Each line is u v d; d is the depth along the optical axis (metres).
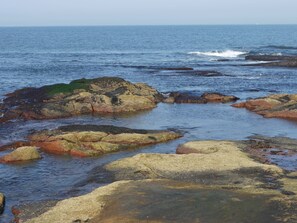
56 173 31.38
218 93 59.75
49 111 48.81
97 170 31.05
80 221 21.80
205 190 24.55
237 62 101.75
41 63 100.12
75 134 37.44
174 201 22.83
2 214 24.38
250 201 22.52
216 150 34.44
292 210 21.28
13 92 58.22
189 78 76.81
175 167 30.12
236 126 44.66
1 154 35.94
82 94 53.09
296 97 53.56
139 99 54.03
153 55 125.19
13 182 29.61
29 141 38.44
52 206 24.47
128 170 30.22
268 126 44.38
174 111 52.47
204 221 20.41
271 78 76.94
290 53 119.19
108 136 37.94
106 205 23.20
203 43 184.50
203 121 47.09
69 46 167.50
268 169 29.25
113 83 57.38
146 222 20.59
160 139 39.22
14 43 183.75
